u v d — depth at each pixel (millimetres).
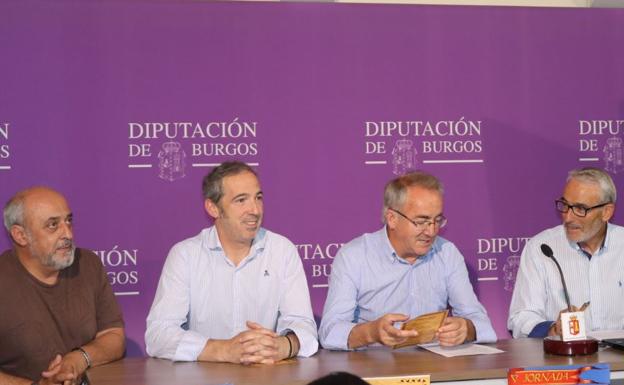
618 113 4230
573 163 4191
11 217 3068
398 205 3217
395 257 3373
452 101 4102
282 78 3980
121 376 2545
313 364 2682
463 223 4105
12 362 3098
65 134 3809
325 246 4004
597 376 2438
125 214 3857
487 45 4133
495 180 4133
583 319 2773
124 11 3861
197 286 3217
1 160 3754
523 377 2424
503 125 4141
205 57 3922
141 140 3869
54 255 3049
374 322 2939
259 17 3965
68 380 2824
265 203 3959
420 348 2941
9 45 3768
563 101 4188
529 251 3633
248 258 3246
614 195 3455
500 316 4133
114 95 3850
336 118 4016
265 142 3961
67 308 3146
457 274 3418
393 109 4059
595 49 4215
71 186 3811
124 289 3865
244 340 2717
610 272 3551
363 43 4039
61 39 3811
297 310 3150
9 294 3066
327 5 4020
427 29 4086
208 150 3922
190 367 2686
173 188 3895
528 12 4164
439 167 4090
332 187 4008
